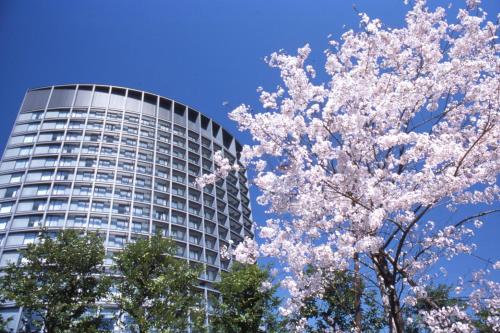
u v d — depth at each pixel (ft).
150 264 56.59
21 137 189.57
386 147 21.76
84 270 55.83
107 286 54.49
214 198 208.74
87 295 53.98
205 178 27.25
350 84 21.44
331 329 33.76
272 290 50.67
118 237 160.45
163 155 205.46
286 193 23.40
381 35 26.53
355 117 21.93
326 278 29.48
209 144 240.53
